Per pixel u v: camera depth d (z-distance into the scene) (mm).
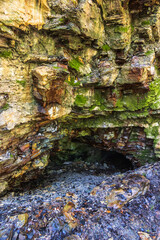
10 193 4211
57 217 3115
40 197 4094
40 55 3330
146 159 6098
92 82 4488
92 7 3596
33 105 3463
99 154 8242
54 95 3594
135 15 4527
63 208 3414
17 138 3602
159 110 5164
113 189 4023
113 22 4164
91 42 4180
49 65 3461
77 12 3273
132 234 3047
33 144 4168
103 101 5188
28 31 3023
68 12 3215
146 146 5973
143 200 3857
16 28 2762
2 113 2963
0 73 2830
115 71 4656
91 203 3688
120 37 4285
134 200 3816
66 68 3779
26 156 4012
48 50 3523
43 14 3088
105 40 4449
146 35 4578
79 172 6961
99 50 4504
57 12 3197
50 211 3270
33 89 3346
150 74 4777
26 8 2783
